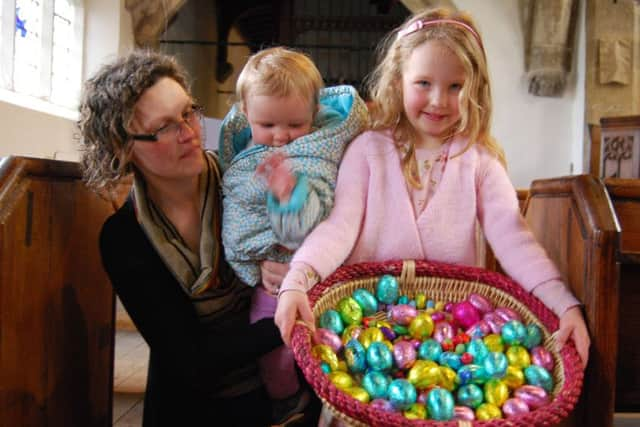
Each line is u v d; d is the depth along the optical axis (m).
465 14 1.27
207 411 1.39
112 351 1.64
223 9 9.48
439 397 0.93
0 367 1.06
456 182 1.28
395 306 1.18
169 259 1.26
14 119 3.48
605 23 5.09
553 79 5.40
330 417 1.12
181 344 1.26
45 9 4.12
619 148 3.06
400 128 1.34
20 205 1.12
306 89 1.25
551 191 1.39
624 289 1.26
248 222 1.24
